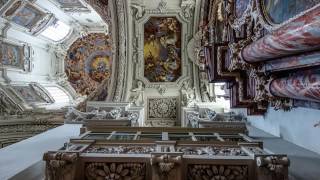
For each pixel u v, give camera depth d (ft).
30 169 18.16
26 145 24.70
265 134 30.86
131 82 52.70
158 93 52.65
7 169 17.47
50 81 71.77
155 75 53.11
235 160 15.55
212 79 32.73
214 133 24.84
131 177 15.65
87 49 80.18
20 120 43.80
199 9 50.26
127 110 44.65
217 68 31.78
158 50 53.11
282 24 16.44
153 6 51.08
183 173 15.53
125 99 51.65
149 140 19.11
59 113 49.90
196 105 49.24
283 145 25.40
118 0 49.21
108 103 45.91
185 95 51.75
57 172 15.24
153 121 52.39
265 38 18.84
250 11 23.04
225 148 17.98
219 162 15.57
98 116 37.58
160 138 22.52
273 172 14.80
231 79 32.48
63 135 29.58
